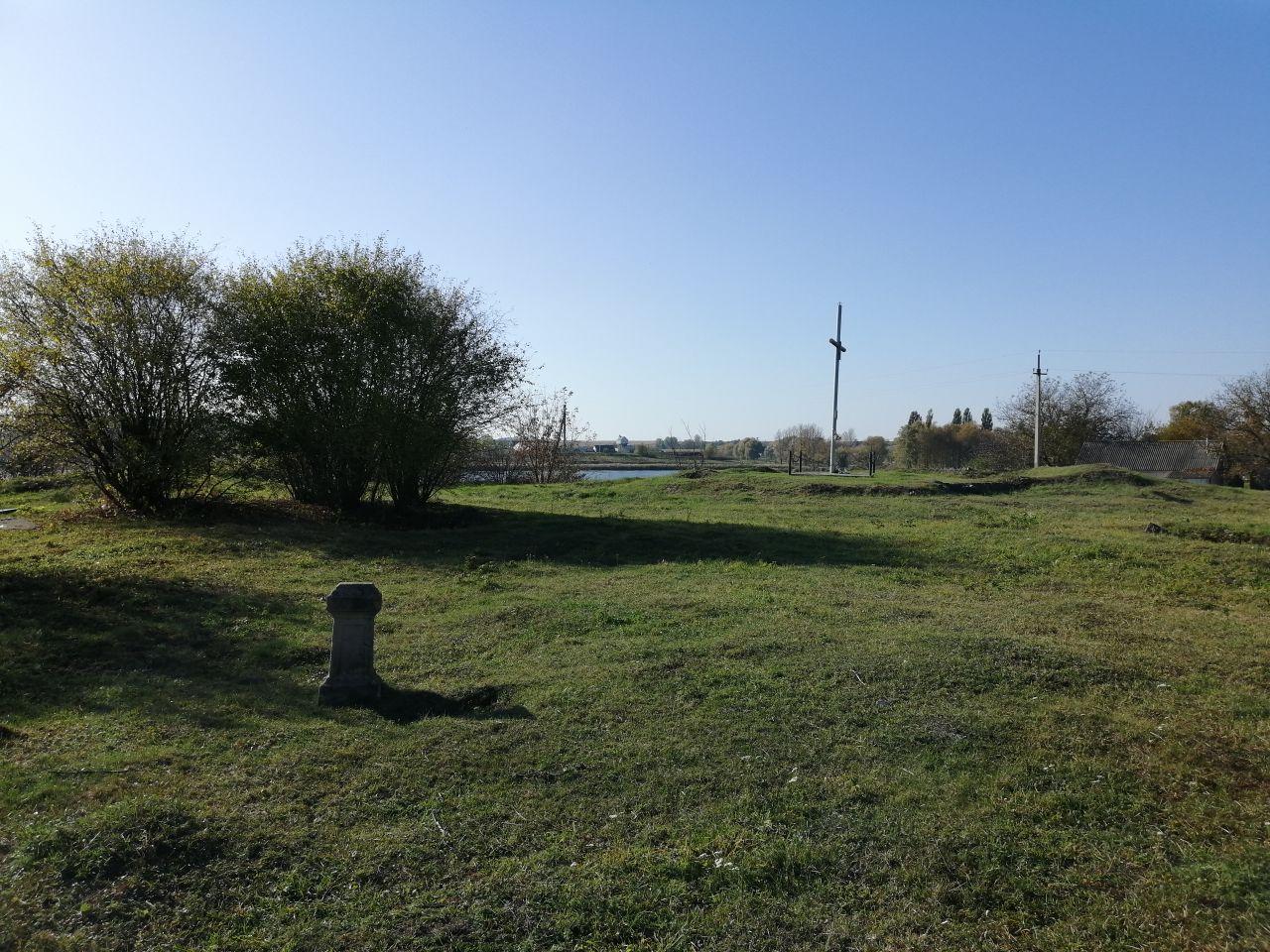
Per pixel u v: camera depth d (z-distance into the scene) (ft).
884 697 22.75
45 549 41.22
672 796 17.58
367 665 23.80
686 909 13.80
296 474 57.72
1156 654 27.02
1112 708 22.30
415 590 37.24
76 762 18.69
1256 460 172.86
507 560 44.50
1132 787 17.80
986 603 34.78
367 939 12.99
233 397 53.72
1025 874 14.67
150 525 49.19
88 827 15.21
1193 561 43.45
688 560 44.73
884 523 60.90
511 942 13.01
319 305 54.39
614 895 14.06
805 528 56.85
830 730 20.72
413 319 55.06
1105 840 15.70
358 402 53.88
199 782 17.87
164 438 52.65
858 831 16.03
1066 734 20.43
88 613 30.48
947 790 17.61
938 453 241.76
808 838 15.80
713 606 33.06
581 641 28.99
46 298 49.34
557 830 16.31
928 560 44.75
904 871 14.76
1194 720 21.40
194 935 13.01
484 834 16.11
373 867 14.93
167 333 51.90
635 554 46.39
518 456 118.11
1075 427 184.44
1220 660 26.58
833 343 117.50
